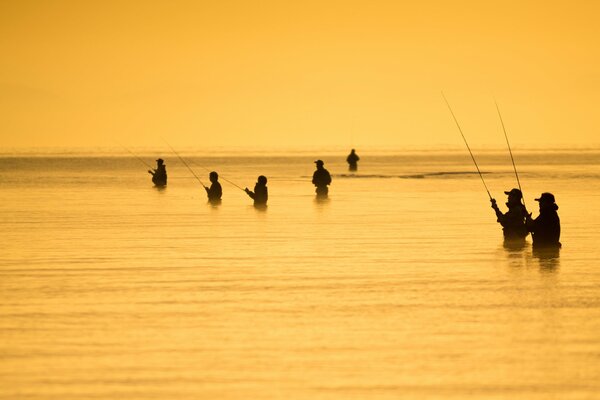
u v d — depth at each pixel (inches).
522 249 2049.7
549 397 1034.1
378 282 1648.6
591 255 1945.1
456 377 1095.6
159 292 1571.1
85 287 1617.9
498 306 1443.2
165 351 1201.4
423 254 1979.6
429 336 1264.8
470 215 2861.7
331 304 1465.3
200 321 1355.8
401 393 1047.0
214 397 1036.5
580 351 1190.9
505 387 1063.0
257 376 1102.4
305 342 1240.2
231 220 2716.5
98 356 1181.7
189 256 1968.5
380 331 1294.3
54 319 1374.3
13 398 1036.5
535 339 1246.9
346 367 1133.1
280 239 2249.0
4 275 1743.4
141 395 1043.3
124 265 1852.9
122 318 1378.0
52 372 1119.6
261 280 1675.7
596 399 1027.3
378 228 2484.0
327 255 1973.4
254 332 1291.8
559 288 1579.7
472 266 1814.7
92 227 2534.5
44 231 2444.6
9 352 1200.8
